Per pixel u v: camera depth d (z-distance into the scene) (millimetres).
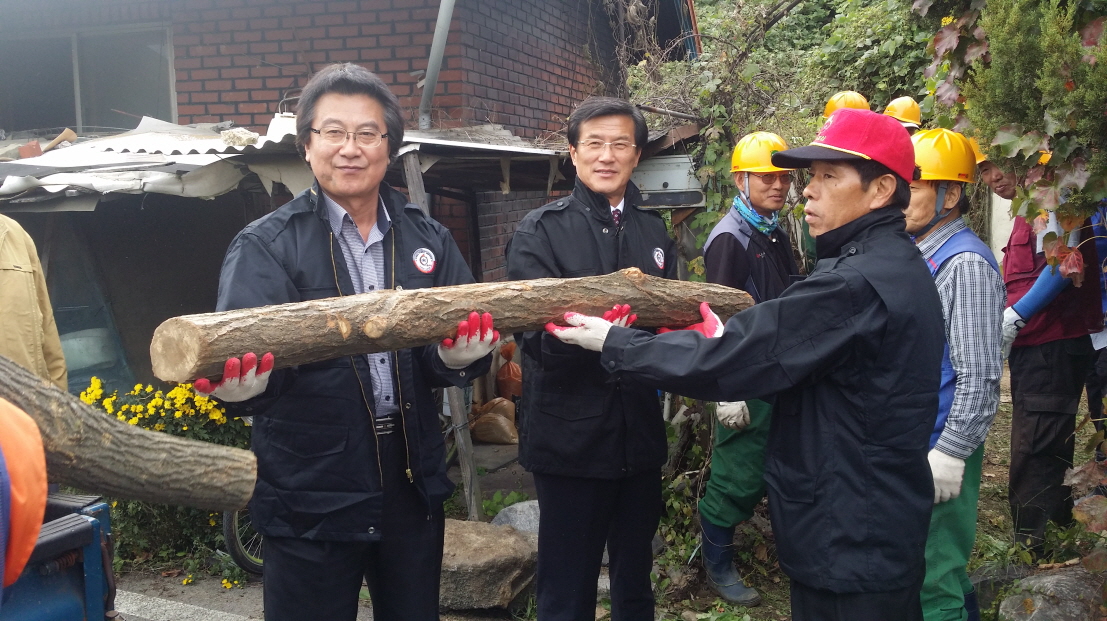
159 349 1812
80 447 1531
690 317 2713
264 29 6328
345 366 2184
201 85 6492
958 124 2789
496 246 6973
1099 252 3432
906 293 2018
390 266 2342
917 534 2049
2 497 1274
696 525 4043
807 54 7598
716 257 3418
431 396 2408
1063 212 2438
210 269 5250
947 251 2635
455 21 5953
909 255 2102
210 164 3781
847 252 2107
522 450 2869
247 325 1812
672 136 4512
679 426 4203
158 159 4047
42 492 1353
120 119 6887
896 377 2008
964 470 2586
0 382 1458
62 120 7020
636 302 2527
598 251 2838
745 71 4406
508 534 3951
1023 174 2463
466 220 6434
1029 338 3732
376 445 2234
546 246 2818
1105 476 2586
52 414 1503
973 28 2699
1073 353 3662
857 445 2039
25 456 1339
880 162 2078
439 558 2457
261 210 5305
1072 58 2221
